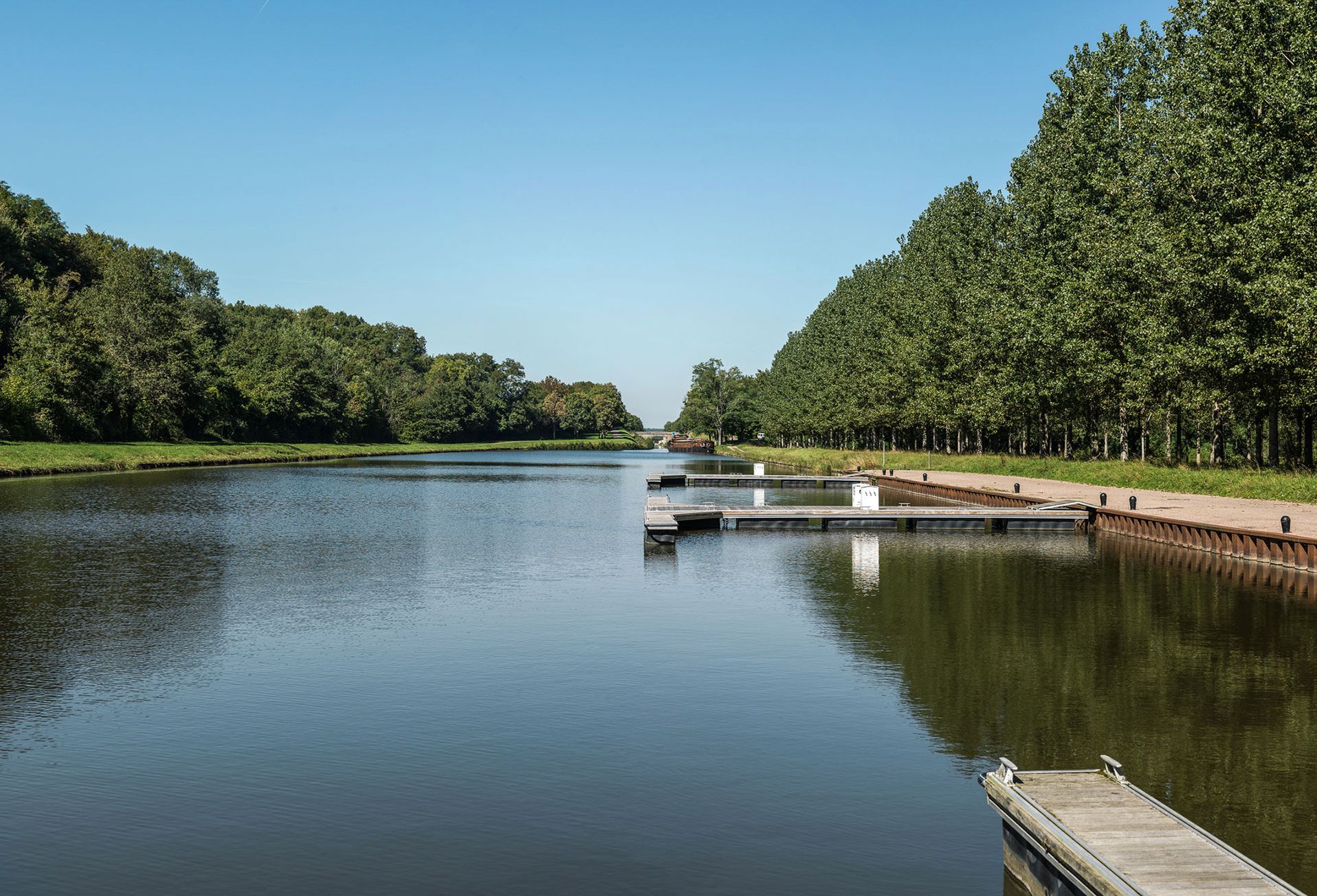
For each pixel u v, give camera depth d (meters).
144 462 102.81
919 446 127.31
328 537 45.66
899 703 18.44
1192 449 91.56
